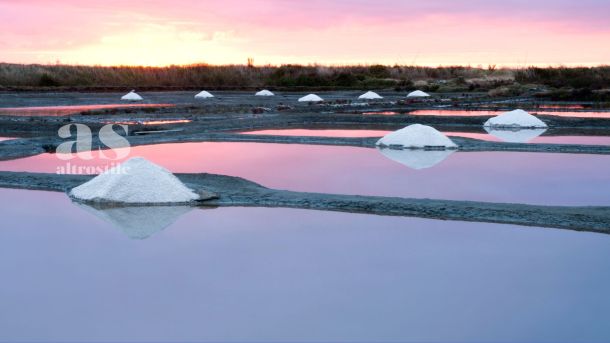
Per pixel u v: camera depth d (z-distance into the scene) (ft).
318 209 23.03
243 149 39.06
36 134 45.50
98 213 22.29
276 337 12.46
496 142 40.93
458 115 63.00
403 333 12.65
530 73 117.50
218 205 23.53
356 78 124.36
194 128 49.03
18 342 12.18
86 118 55.42
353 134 47.93
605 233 19.95
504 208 22.58
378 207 22.94
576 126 53.01
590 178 29.78
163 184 23.98
